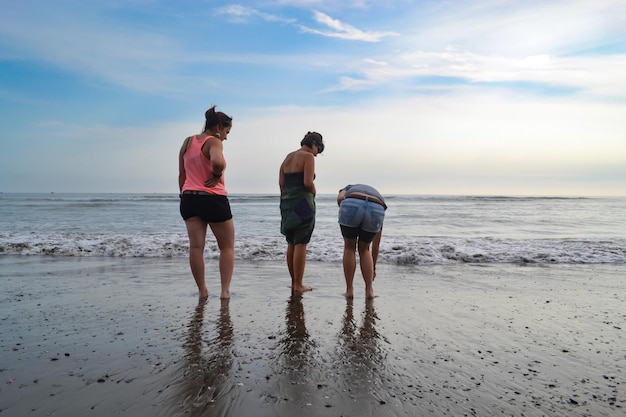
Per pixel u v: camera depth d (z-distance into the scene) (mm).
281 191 4797
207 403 1919
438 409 1916
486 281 5211
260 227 14680
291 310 3727
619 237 12039
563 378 2309
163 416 1792
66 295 4230
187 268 5941
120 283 4883
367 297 4242
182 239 8656
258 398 1981
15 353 2561
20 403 1896
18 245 7820
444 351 2719
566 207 34750
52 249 7586
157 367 2350
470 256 7066
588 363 2541
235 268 6090
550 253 7363
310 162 4547
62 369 2307
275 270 5926
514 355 2664
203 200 4078
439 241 9133
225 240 4215
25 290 4465
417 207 33688
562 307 3932
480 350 2750
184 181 4379
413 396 2047
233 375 2252
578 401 2029
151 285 4777
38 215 20281
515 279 5348
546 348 2807
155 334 2979
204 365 2391
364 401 1978
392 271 5941
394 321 3410
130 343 2771
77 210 24859
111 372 2270
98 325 3188
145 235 9656
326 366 2416
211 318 3426
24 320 3311
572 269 6160
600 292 4605
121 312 3586
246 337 2938
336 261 6773
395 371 2363
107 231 12859
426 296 4359
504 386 2189
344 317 3518
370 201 4203
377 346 2793
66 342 2781
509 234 13352
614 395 2100
